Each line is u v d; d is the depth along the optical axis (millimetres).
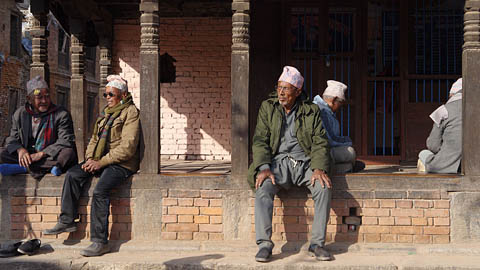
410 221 4848
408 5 8180
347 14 8258
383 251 4734
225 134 10133
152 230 4980
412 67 8242
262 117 4863
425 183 4840
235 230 4938
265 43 8219
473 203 4793
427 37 8211
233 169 4934
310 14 8258
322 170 4590
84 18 8016
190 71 10164
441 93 8227
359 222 4898
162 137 10234
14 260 4535
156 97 4969
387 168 7363
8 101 19703
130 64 10156
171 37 10133
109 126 4949
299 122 4742
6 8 19219
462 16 8148
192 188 4969
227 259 4531
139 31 10133
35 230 5062
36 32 6227
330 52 8266
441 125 5145
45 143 5125
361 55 8211
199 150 10180
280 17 8203
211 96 10148
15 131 5133
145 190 4973
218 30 10094
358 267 4320
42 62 6254
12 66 19875
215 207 4953
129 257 4637
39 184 5059
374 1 8234
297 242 4875
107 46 9797
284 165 4715
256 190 4637
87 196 4984
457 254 4672
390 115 8281
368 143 8297
